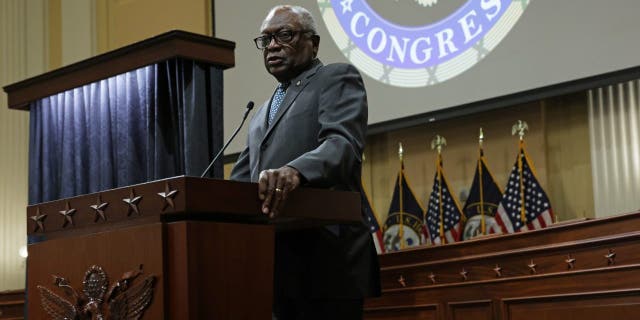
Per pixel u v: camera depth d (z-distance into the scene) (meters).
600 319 3.76
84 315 2.29
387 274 4.75
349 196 2.52
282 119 2.87
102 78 4.72
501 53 5.49
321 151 2.52
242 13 6.89
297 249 2.78
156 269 2.15
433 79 5.78
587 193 5.39
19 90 5.18
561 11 5.27
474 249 4.40
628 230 3.75
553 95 5.28
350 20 6.22
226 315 2.17
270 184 2.30
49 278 2.41
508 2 5.48
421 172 6.19
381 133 6.44
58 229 2.45
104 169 4.78
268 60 2.95
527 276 4.09
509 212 5.43
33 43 8.45
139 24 7.93
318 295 2.72
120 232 2.24
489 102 5.52
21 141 8.27
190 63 4.38
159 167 4.43
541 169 5.57
